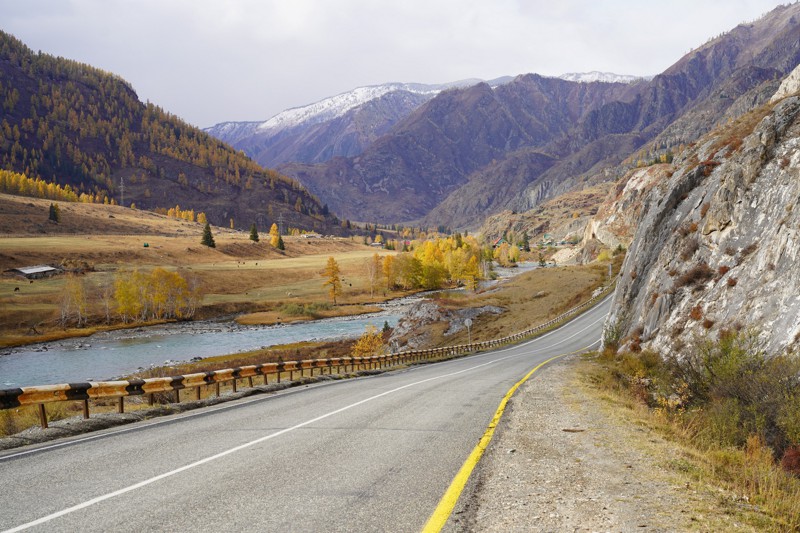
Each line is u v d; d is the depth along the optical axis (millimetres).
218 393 16484
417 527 5344
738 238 25875
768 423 12797
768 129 27016
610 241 164625
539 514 5777
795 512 6293
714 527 5516
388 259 144625
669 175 38781
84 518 5574
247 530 5250
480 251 187750
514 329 65250
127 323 95875
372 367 33500
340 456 8242
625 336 32812
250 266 167125
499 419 11508
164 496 6301
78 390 11344
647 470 7633
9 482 6934
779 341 17625
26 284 113688
